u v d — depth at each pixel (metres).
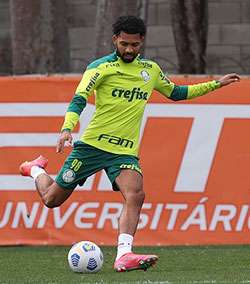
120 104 27.00
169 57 70.00
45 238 38.03
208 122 37.78
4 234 38.09
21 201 38.00
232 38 70.19
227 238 37.88
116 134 27.05
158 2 70.12
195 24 53.38
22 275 29.09
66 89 37.75
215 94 37.75
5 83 37.75
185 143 37.78
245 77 37.84
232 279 27.09
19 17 49.41
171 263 32.22
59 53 53.41
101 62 27.03
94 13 70.81
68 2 71.06
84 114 37.44
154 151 37.75
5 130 37.84
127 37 26.66
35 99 37.81
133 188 26.53
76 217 37.91
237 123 37.81
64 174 27.45
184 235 37.91
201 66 53.88
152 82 27.50
